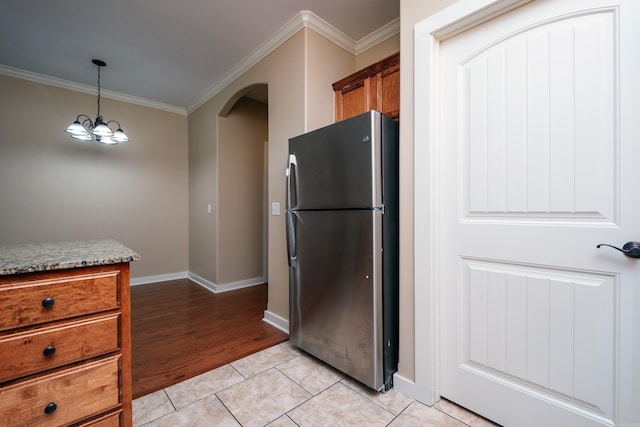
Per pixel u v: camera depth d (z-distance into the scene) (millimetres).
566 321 1200
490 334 1406
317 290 1941
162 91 3807
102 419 1061
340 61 2588
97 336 1051
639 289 1046
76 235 3643
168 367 1908
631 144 1058
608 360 1112
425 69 1518
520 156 1306
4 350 889
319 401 1585
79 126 2830
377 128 1626
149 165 4184
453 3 1423
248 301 3336
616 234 1087
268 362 2000
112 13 2273
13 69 3178
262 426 1400
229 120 3830
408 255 1625
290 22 2387
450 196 1528
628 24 1061
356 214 1684
